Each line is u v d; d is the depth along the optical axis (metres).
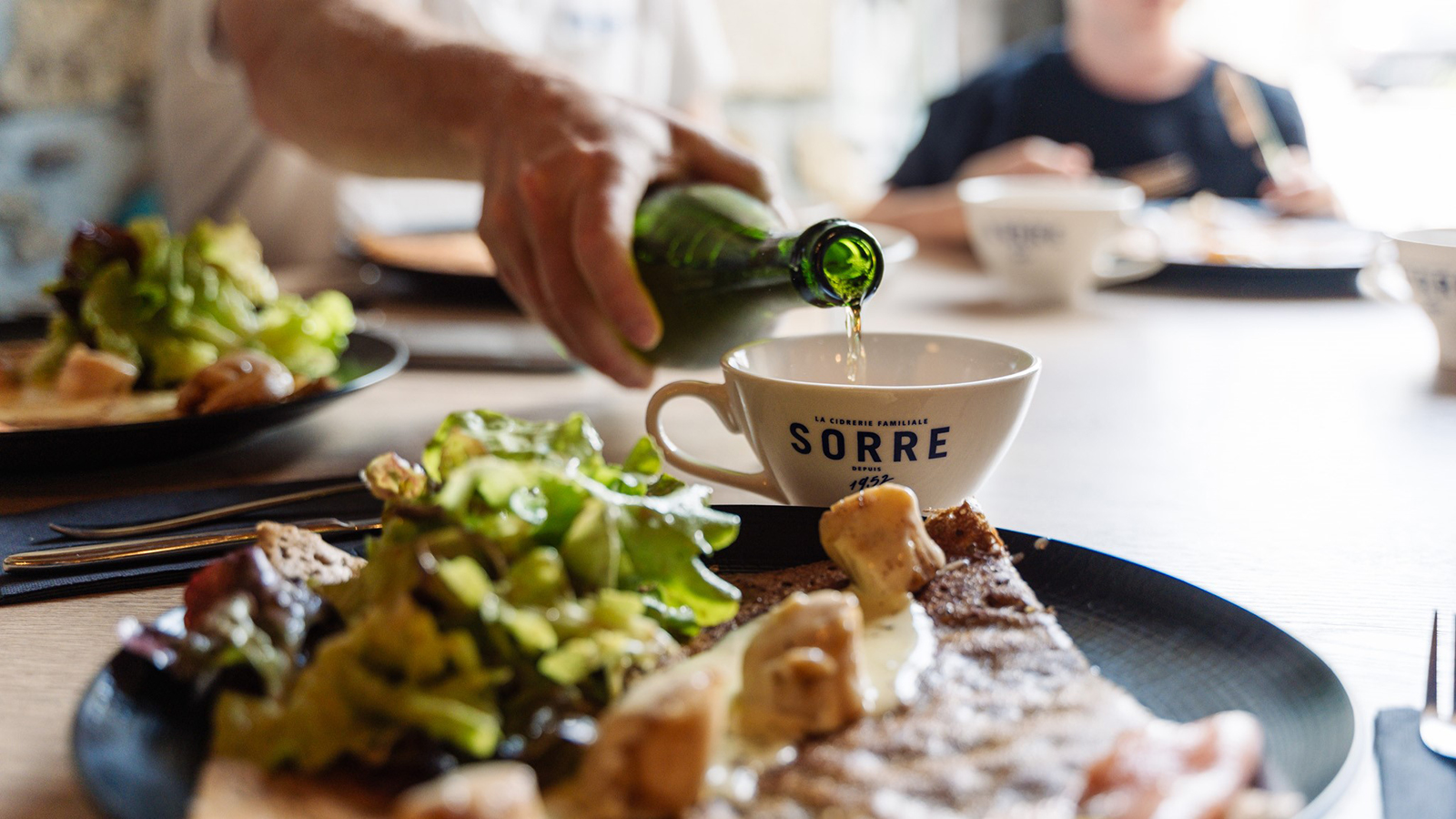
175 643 0.51
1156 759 0.45
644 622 0.51
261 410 0.71
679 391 0.66
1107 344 0.96
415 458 0.74
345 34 0.95
